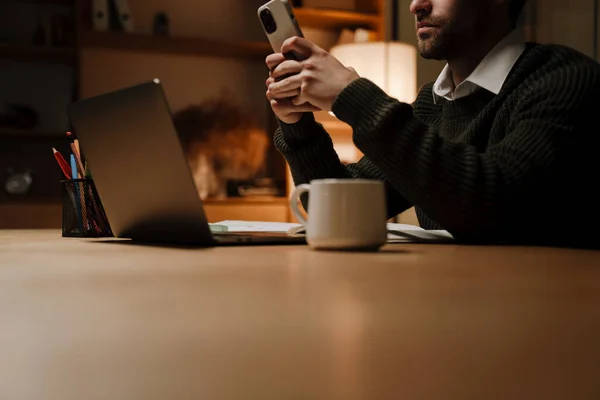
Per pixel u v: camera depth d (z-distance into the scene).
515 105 1.30
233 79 4.35
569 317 0.38
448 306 0.42
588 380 0.23
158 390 0.22
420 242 1.05
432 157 1.02
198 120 4.27
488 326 0.35
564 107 1.13
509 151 1.08
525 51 1.42
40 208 3.58
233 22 4.39
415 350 0.28
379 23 4.37
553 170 1.08
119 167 0.97
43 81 4.02
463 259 0.76
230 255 0.80
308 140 1.42
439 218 1.04
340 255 0.81
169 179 0.90
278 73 1.18
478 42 1.47
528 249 0.92
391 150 1.04
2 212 3.52
